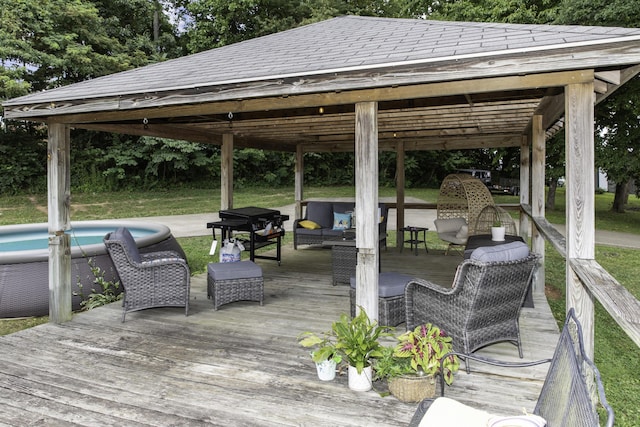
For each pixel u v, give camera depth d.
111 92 3.87
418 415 1.97
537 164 5.42
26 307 5.28
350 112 5.16
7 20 14.09
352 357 2.89
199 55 5.06
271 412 2.64
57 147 4.41
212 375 3.16
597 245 10.16
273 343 3.78
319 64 3.29
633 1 9.55
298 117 5.71
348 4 20.19
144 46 18.98
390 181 24.55
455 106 4.80
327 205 8.68
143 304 4.43
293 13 20.25
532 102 4.75
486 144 8.55
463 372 3.19
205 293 5.49
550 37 2.82
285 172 22.77
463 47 2.96
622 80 2.85
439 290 3.28
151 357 3.50
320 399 2.81
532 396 2.83
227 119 5.66
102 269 5.66
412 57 2.93
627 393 3.38
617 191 16.34
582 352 1.48
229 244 6.30
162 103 3.70
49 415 2.63
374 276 3.54
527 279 3.35
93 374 3.19
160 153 18.61
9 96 14.17
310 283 5.98
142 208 15.58
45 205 15.20
